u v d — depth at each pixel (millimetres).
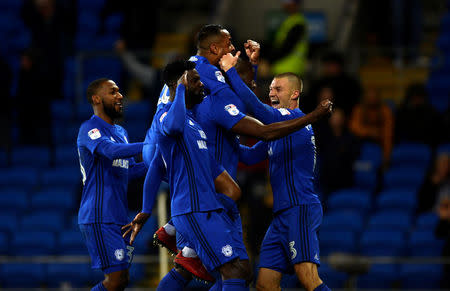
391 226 36344
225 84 18938
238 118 18453
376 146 40250
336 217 36656
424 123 40406
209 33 19344
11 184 40188
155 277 34188
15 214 38438
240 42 39062
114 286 20578
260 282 20141
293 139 19859
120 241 20625
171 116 17734
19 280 35719
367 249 35438
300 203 19688
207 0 55531
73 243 36281
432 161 40000
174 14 55281
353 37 51406
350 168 37500
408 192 37969
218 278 19547
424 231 35531
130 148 19703
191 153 18266
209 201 18062
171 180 18594
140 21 46562
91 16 51094
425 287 34125
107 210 20516
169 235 20406
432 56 48781
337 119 37812
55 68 42750
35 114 42031
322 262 34656
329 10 53469
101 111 21047
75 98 45906
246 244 32719
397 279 34375
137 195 28547
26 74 41688
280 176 19938
